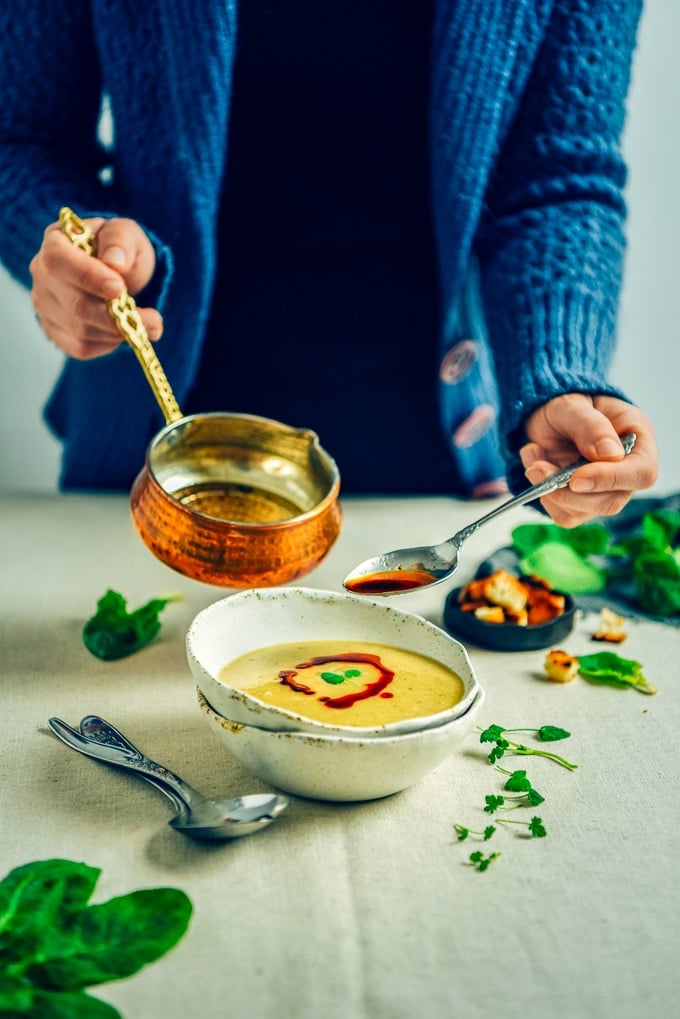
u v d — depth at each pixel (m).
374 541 1.45
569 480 1.06
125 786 0.89
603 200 1.48
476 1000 0.67
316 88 1.52
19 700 1.02
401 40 1.49
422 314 1.64
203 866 0.79
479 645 1.18
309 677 0.94
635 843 0.84
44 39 1.45
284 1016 0.65
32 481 2.72
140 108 1.48
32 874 0.74
